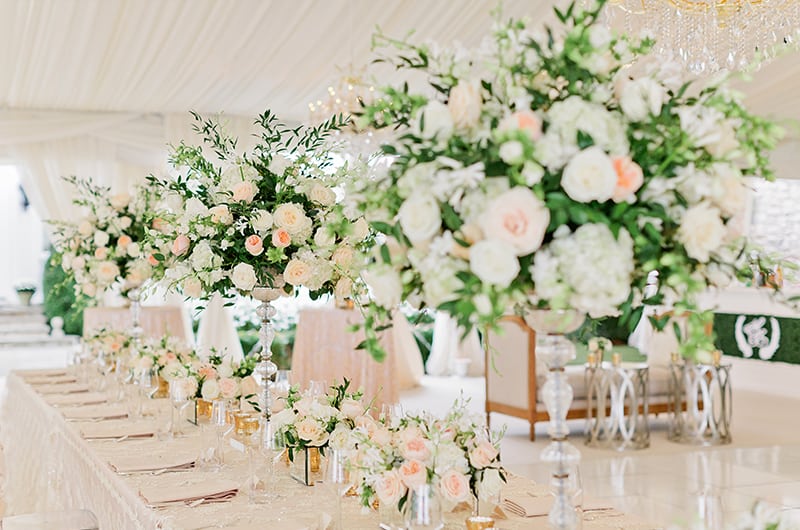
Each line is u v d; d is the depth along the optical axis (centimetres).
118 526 295
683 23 544
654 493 576
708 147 176
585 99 178
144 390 395
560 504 193
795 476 627
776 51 195
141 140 920
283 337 1105
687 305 172
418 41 666
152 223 501
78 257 545
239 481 294
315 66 739
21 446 545
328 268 300
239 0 598
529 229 163
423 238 171
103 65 733
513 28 182
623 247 168
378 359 177
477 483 238
